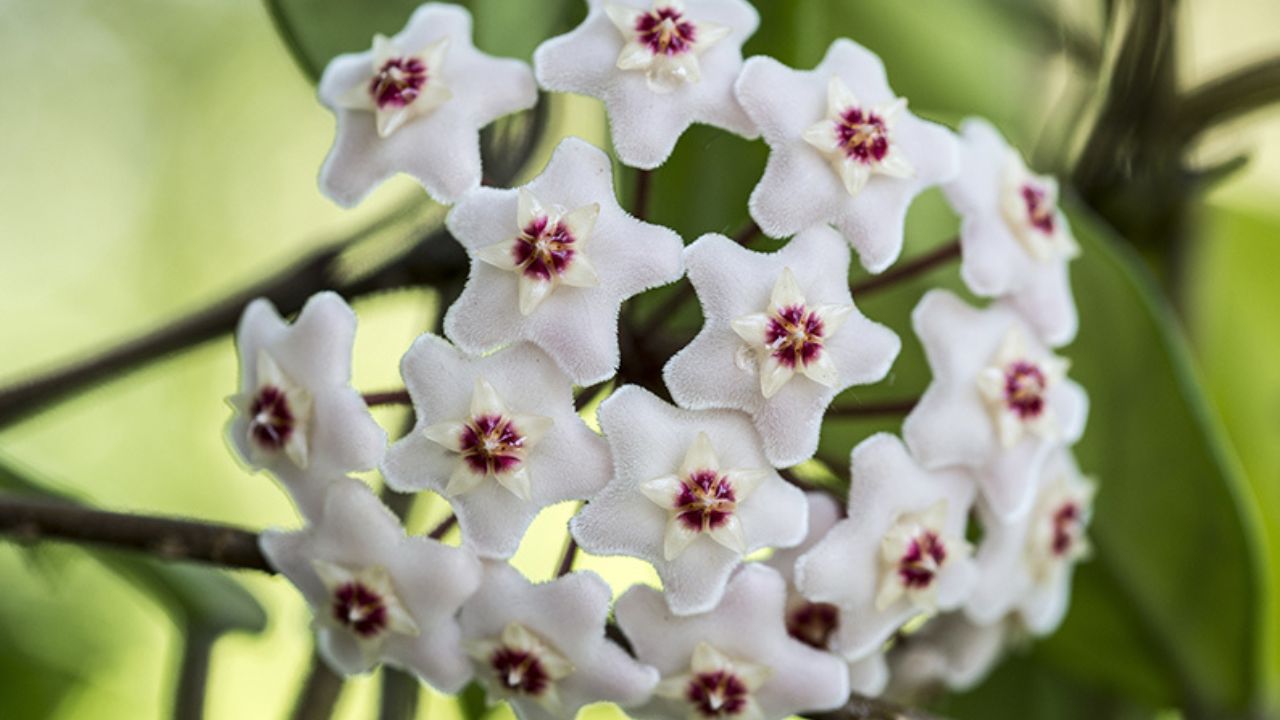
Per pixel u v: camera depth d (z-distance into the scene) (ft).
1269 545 0.97
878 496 0.78
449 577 0.77
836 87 0.78
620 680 0.77
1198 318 0.92
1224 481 0.86
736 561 0.77
